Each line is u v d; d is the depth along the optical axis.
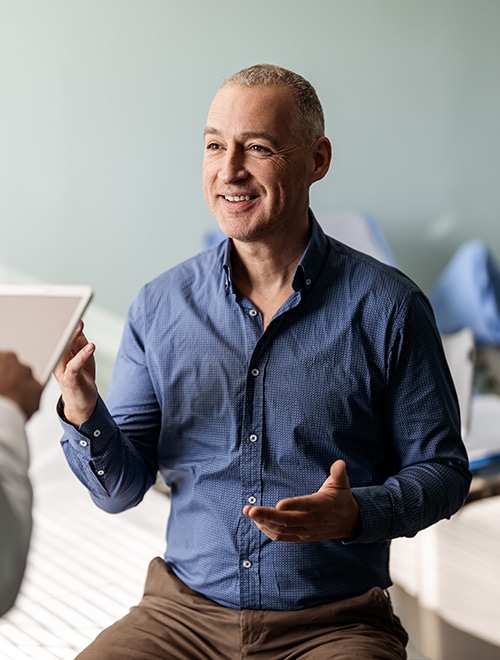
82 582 2.19
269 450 1.53
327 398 1.52
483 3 4.26
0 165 3.55
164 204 3.86
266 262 1.57
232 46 3.89
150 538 2.53
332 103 4.11
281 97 1.51
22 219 3.61
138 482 1.61
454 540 2.66
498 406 2.67
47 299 1.25
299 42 4.02
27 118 3.57
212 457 1.57
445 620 2.23
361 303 1.55
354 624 1.50
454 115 4.30
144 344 1.64
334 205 4.18
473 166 4.36
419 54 4.21
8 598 0.99
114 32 3.67
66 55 3.60
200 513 1.57
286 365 1.54
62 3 3.56
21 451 1.02
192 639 1.51
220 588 1.54
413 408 1.55
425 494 1.48
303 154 1.54
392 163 4.25
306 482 1.52
